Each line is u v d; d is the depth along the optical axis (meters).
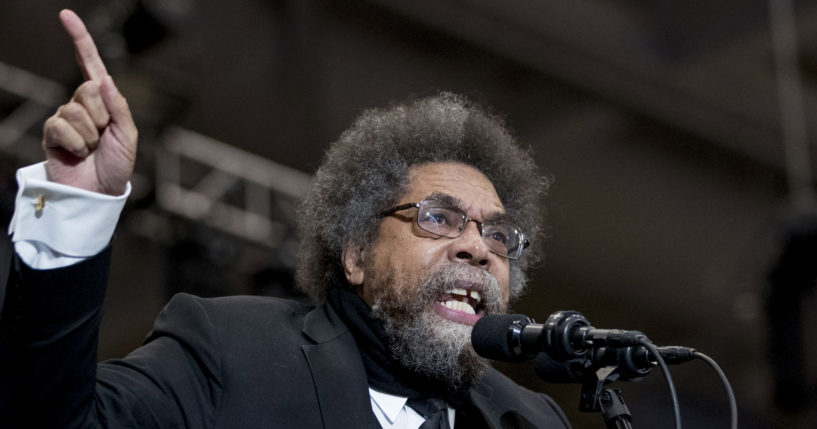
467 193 4.37
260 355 3.65
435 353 3.91
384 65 12.97
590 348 3.27
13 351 2.95
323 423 3.54
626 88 13.65
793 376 10.59
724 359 13.87
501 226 4.38
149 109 10.19
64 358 2.96
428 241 4.20
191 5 10.08
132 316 12.55
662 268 16.33
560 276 16.23
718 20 12.92
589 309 16.55
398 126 4.67
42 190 3.03
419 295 4.04
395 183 4.43
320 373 3.68
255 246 11.38
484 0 12.29
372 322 4.09
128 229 10.73
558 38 12.85
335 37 12.54
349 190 4.52
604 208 15.51
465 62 13.26
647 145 14.84
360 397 3.67
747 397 12.66
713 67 13.51
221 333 3.65
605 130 14.42
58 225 3.02
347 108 13.12
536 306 16.23
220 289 11.03
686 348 3.19
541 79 13.60
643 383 13.49
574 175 15.02
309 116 13.03
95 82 3.13
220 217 11.22
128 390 3.28
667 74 13.52
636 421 13.16
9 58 10.88
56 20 10.73
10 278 3.02
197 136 11.33
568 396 14.94
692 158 15.13
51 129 3.04
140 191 10.57
